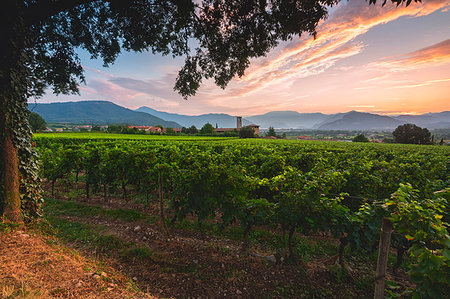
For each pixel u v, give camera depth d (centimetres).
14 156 421
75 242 488
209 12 609
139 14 624
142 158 794
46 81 621
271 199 640
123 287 320
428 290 203
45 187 1012
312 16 536
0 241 338
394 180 620
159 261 423
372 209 371
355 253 484
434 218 220
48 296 244
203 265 415
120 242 492
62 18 589
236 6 577
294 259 437
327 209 392
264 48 673
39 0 436
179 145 1548
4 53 389
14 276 262
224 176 462
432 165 812
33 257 321
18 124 427
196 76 779
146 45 736
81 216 651
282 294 347
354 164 646
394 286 241
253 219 432
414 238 222
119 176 842
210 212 488
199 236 548
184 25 659
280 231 589
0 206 397
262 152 1209
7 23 384
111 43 700
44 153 905
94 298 266
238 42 674
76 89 687
